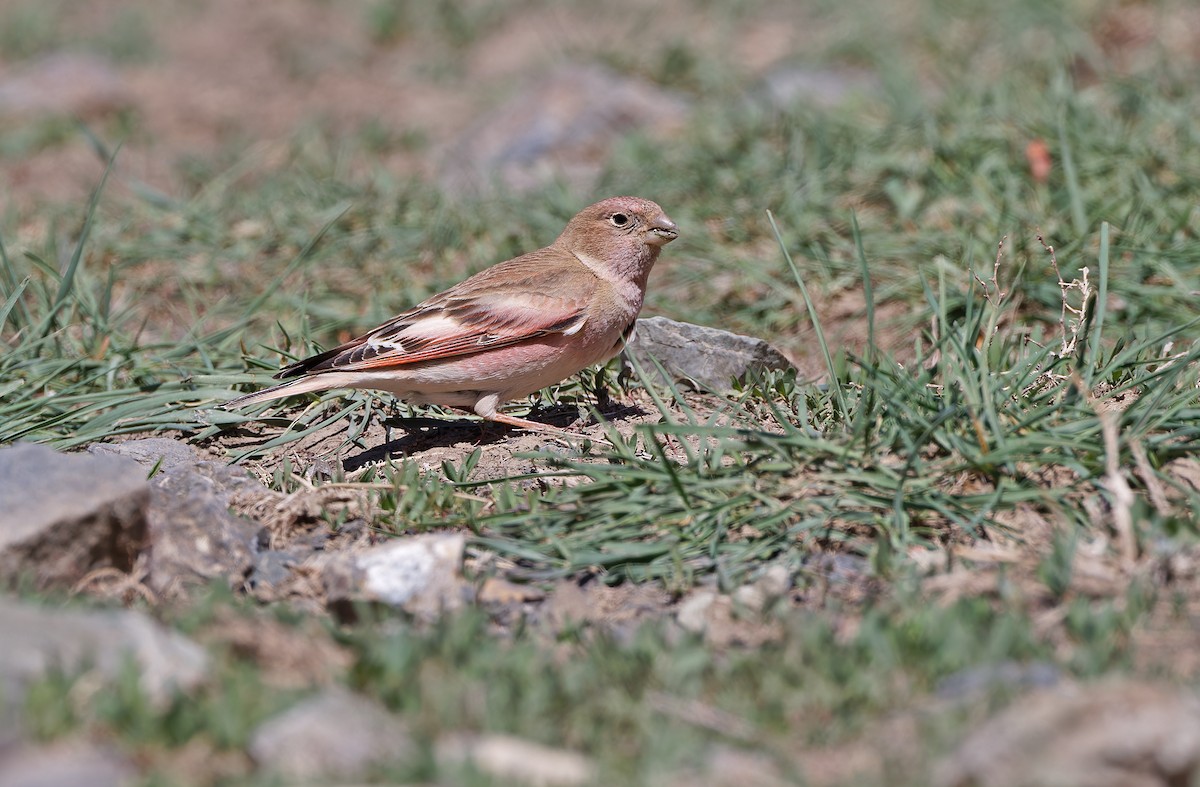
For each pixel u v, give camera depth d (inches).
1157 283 498.6
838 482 347.9
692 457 361.1
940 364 390.6
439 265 590.9
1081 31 813.2
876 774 234.5
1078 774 221.5
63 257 612.7
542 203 639.8
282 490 392.2
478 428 441.7
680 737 242.8
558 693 260.1
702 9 1043.9
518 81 956.6
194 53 1107.9
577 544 338.0
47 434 431.8
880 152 633.6
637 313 444.1
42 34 1128.8
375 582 320.5
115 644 253.4
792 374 449.7
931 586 306.7
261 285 589.9
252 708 242.4
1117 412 372.2
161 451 419.2
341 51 1079.6
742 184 621.6
